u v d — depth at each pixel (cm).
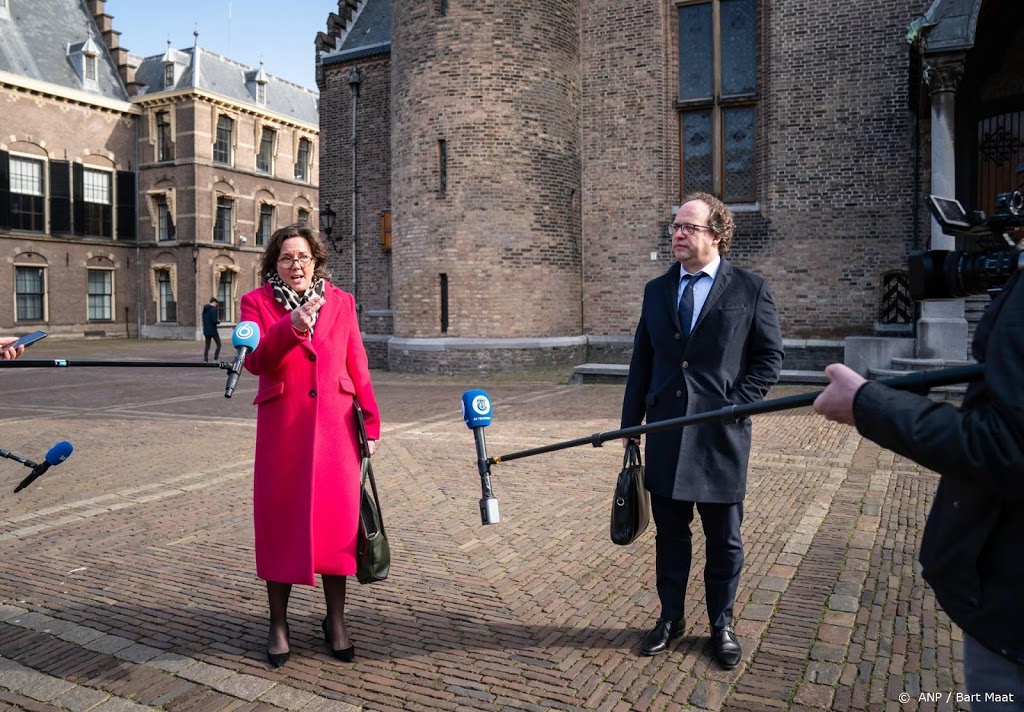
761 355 312
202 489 620
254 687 296
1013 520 135
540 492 593
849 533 473
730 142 1472
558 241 1558
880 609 359
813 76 1371
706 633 337
